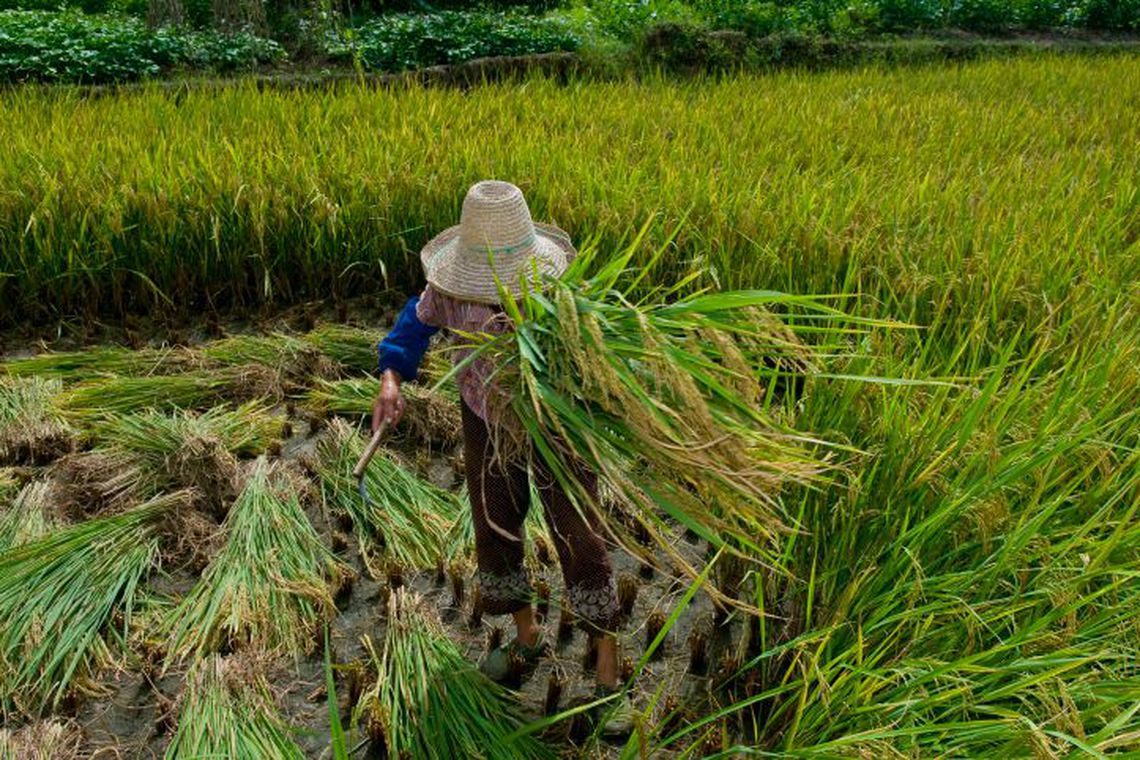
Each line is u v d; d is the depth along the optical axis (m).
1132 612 2.65
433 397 4.44
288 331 5.42
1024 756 2.33
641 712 3.00
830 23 13.62
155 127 7.12
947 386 3.26
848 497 3.12
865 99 9.29
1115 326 3.96
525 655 3.17
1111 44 15.06
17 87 9.72
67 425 4.28
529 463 2.62
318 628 3.32
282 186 5.75
